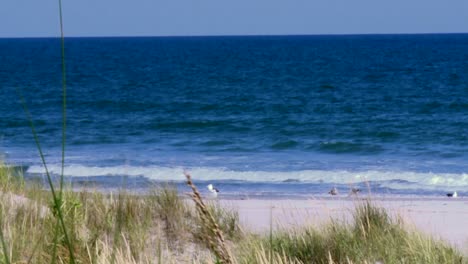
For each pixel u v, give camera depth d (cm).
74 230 1238
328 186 3197
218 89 10606
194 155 4303
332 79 12475
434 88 10269
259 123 6138
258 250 1276
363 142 4919
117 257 1100
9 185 1786
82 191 1822
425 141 4906
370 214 1753
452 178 3388
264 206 2364
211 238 504
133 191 2069
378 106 7731
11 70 16188
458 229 1981
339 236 1532
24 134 5375
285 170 3672
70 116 6862
